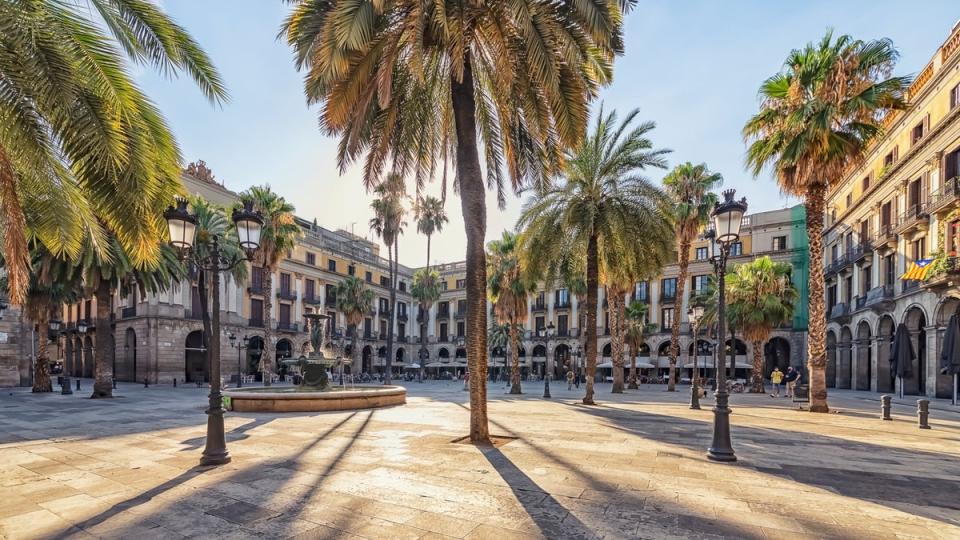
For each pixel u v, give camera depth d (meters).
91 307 40.72
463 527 4.68
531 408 15.58
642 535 4.46
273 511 5.18
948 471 6.93
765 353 44.31
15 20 5.41
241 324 39.31
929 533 4.54
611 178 16.98
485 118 11.65
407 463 7.26
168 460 7.65
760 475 6.59
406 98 10.79
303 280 46.53
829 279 36.28
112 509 5.28
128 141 6.49
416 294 50.56
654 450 8.26
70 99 5.68
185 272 22.77
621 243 16.98
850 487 6.02
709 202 26.69
